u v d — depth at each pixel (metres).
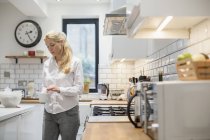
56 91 2.17
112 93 4.00
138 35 1.75
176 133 0.97
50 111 2.25
